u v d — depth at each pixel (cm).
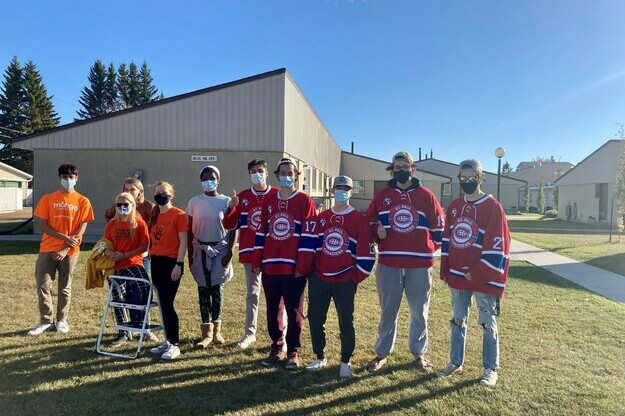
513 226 2648
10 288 766
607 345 525
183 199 1543
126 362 466
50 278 566
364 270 432
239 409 370
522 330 578
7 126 5894
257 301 530
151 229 499
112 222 518
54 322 580
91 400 381
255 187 523
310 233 449
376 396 395
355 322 614
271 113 1498
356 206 3888
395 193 448
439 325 601
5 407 368
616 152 2678
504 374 440
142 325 491
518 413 366
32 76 6069
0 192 3544
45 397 386
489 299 421
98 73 7394
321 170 2609
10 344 510
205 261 507
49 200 561
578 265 1118
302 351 505
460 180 433
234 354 493
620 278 944
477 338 549
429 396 395
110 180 1566
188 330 571
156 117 1545
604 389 408
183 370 448
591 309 682
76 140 1573
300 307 464
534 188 6119
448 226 445
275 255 459
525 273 998
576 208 3180
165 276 489
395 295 445
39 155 1584
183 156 1541
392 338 454
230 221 501
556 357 486
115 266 511
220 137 1519
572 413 365
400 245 439
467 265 426
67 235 563
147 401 382
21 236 1582
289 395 396
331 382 423
